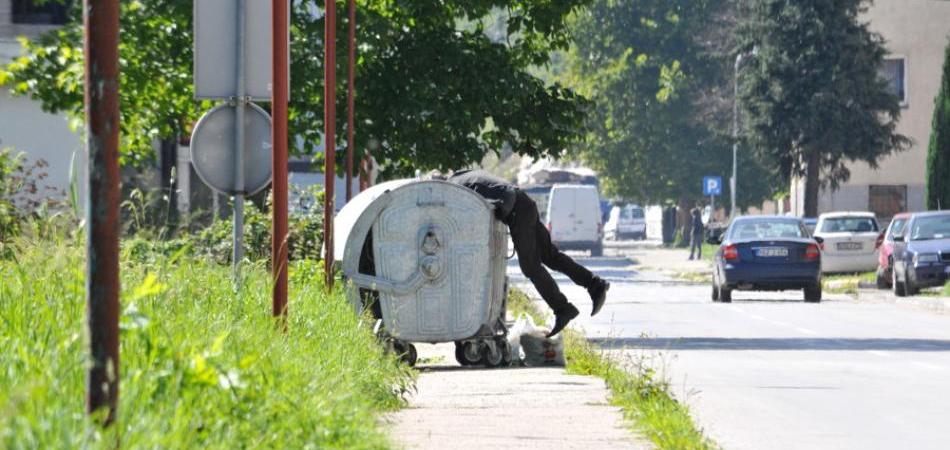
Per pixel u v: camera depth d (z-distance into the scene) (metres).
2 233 25.98
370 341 33.50
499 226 42.44
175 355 17.92
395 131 71.50
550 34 75.00
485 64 72.56
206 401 17.34
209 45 32.97
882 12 169.75
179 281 26.91
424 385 34.75
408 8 72.38
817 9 161.50
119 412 14.67
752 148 166.00
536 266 42.22
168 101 73.62
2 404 13.34
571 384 34.81
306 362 24.48
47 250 23.72
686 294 97.50
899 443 27.23
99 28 14.57
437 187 41.84
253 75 33.00
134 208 29.28
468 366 41.88
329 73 52.38
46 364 17.33
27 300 21.56
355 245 41.84
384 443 20.23
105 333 14.63
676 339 55.81
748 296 95.19
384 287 41.50
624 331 60.84
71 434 13.19
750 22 166.25
